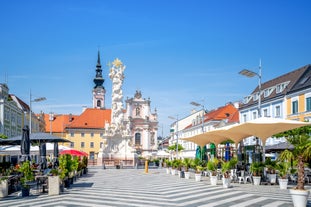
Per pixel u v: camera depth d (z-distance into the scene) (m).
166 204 14.45
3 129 51.62
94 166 60.47
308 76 41.94
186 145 88.19
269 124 21.31
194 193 18.25
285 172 20.27
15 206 14.36
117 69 64.12
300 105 40.66
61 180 19.31
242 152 31.11
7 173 20.89
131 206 13.99
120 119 63.25
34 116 82.62
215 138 34.62
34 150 32.31
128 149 62.97
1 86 52.28
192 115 96.38
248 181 24.94
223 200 15.45
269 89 48.91
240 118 57.50
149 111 92.88
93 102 124.00
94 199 16.20
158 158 72.44
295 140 13.71
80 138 96.25
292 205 13.82
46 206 14.23
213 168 23.45
